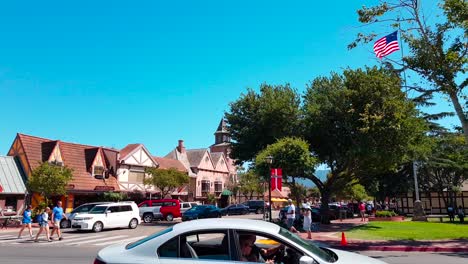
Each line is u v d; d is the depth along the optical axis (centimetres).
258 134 3148
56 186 3017
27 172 3372
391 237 1892
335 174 2953
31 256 1381
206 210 3691
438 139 4466
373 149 2339
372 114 2270
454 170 4494
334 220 3578
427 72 1747
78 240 1956
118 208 2638
